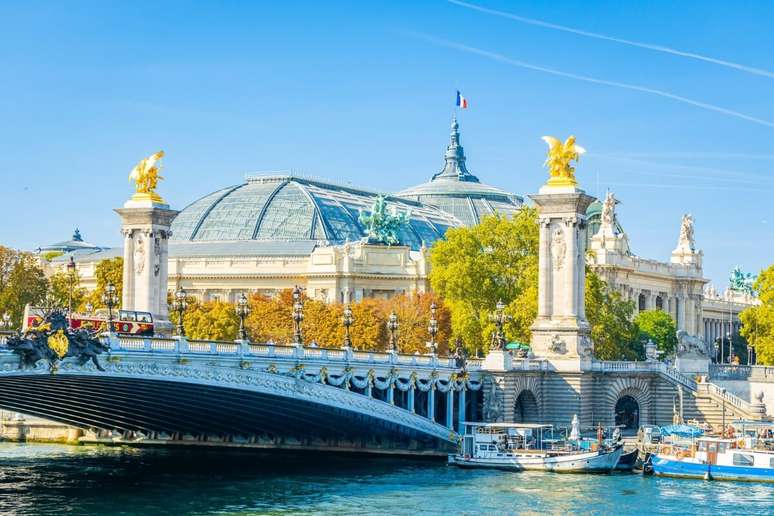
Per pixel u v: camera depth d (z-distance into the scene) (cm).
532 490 12731
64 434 17488
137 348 11756
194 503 11775
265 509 11488
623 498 12306
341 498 12131
